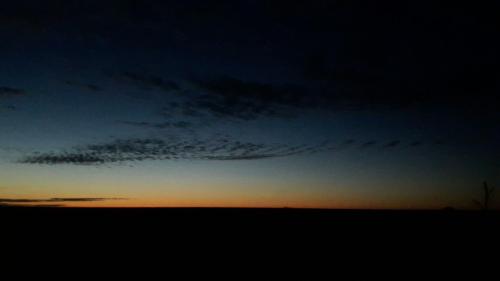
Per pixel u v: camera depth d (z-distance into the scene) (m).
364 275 12.33
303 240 20.00
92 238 20.08
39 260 14.38
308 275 12.54
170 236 21.23
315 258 15.34
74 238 20.12
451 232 19.97
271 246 18.06
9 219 28.33
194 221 29.30
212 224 27.16
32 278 11.85
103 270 13.14
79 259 14.80
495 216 20.17
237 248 17.72
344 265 13.92
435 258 14.60
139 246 18.06
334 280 11.88
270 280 11.90
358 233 22.19
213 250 17.20
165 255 15.95
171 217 32.03
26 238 19.56
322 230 23.69
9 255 15.13
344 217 30.97
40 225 25.00
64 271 12.81
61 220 28.56
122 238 20.36
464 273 12.31
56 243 18.27
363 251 16.59
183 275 12.58
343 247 17.67
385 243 18.41
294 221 29.27
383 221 27.19
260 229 24.53
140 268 13.48
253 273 12.89
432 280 11.55
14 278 11.75
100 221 28.30
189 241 19.62
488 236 17.61
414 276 12.11
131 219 30.30
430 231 21.02
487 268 12.84
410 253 15.75
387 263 14.10
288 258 15.36
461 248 16.12
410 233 21.14
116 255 15.78
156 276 12.42
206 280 11.85
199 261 14.80
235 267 13.85
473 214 23.72
